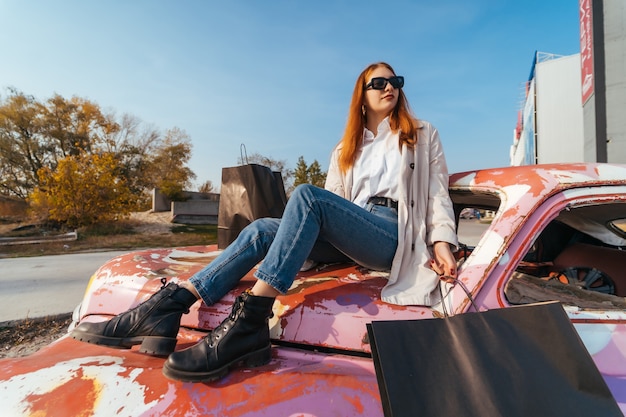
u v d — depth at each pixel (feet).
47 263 26.20
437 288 4.54
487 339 3.31
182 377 3.66
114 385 3.61
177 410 3.33
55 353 4.45
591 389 3.11
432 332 3.37
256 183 7.54
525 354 3.24
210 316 4.74
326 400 3.40
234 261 4.89
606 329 4.16
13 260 27.99
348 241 4.95
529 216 4.45
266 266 4.30
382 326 3.36
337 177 6.94
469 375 3.10
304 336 4.30
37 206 57.31
